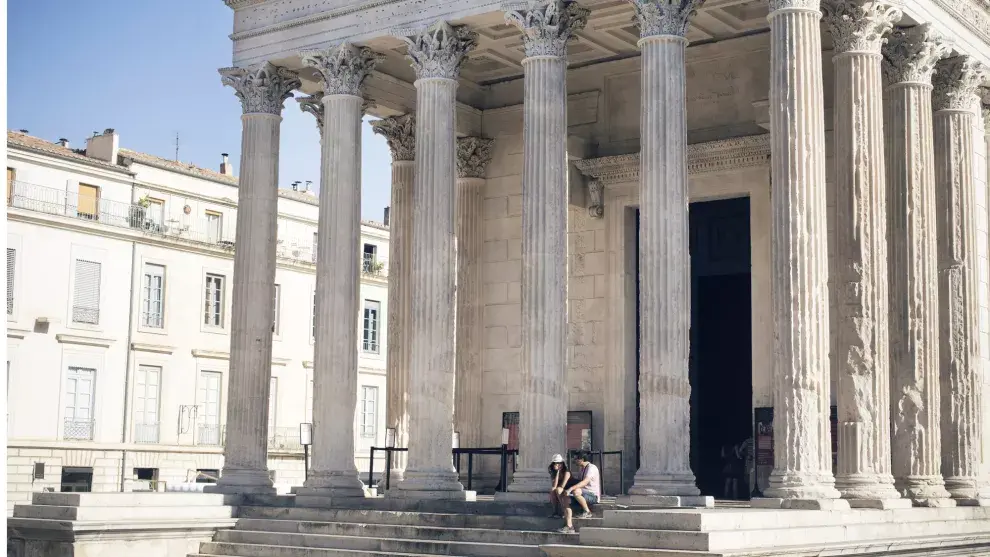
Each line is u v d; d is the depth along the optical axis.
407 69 42.59
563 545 26.03
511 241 44.34
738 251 41.34
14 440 71.25
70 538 32.97
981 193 38.03
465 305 44.38
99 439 75.31
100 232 75.75
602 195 42.75
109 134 79.19
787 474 28.94
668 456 30.20
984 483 35.66
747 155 39.81
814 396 29.16
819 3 30.80
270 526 34.56
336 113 37.12
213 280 82.31
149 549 34.12
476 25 35.44
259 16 39.22
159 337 78.81
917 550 29.50
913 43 34.03
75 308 74.50
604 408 41.94
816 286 29.47
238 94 39.47
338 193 36.84
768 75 39.78
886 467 31.16
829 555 26.53
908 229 34.03
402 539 31.00
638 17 31.88
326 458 35.84
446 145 35.03
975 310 35.81
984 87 37.94
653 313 30.67
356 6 36.97
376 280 90.06
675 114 31.23
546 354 32.41
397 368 42.81
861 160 31.62
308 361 86.06
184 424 79.69
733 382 41.38
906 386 33.75
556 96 33.22
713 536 24.34
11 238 71.56
